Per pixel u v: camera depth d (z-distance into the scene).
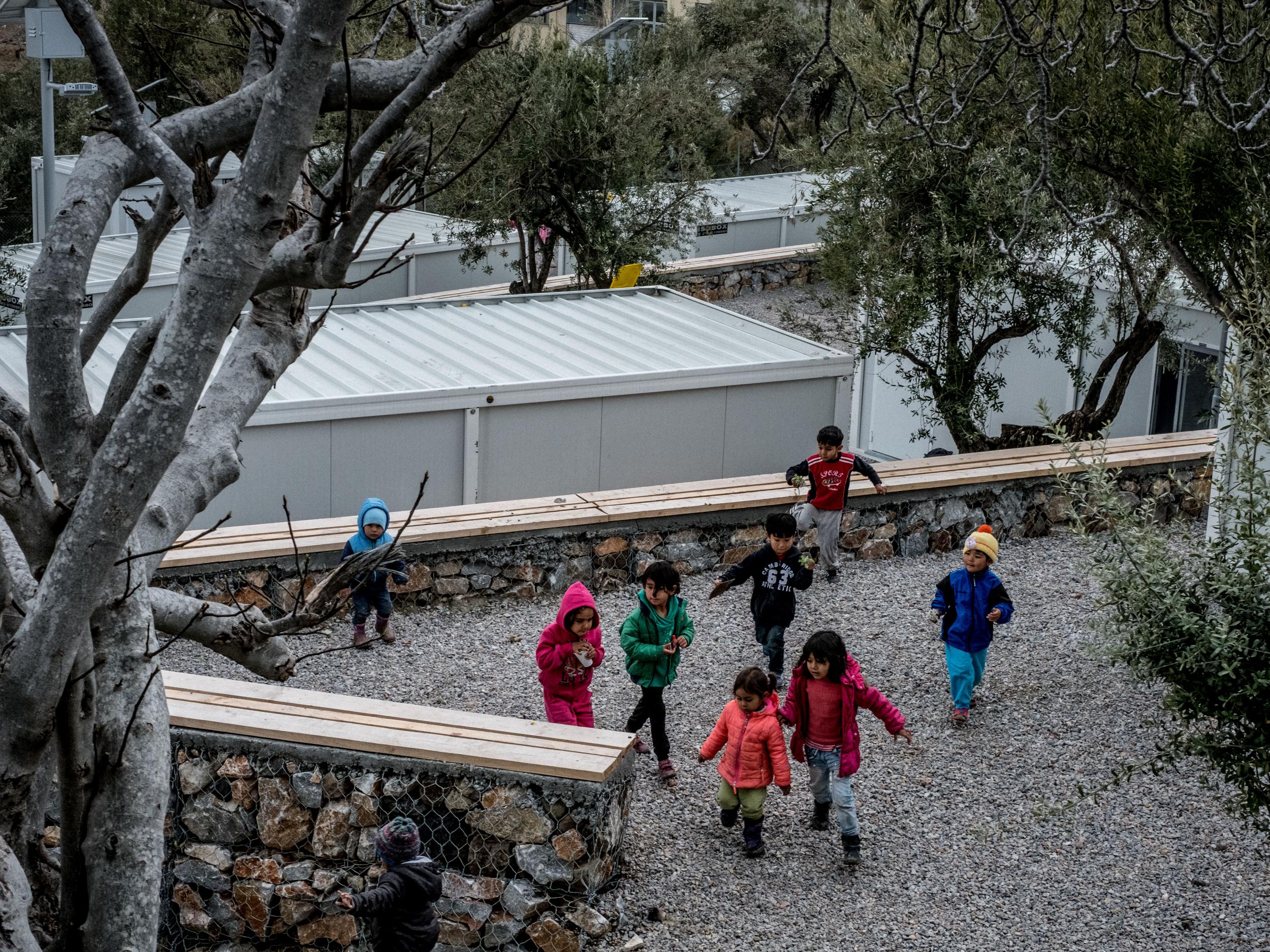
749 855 7.03
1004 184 11.90
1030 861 7.00
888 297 12.59
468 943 6.45
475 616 10.30
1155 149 10.24
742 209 27.44
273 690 7.05
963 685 8.49
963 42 10.59
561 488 12.14
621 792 6.66
